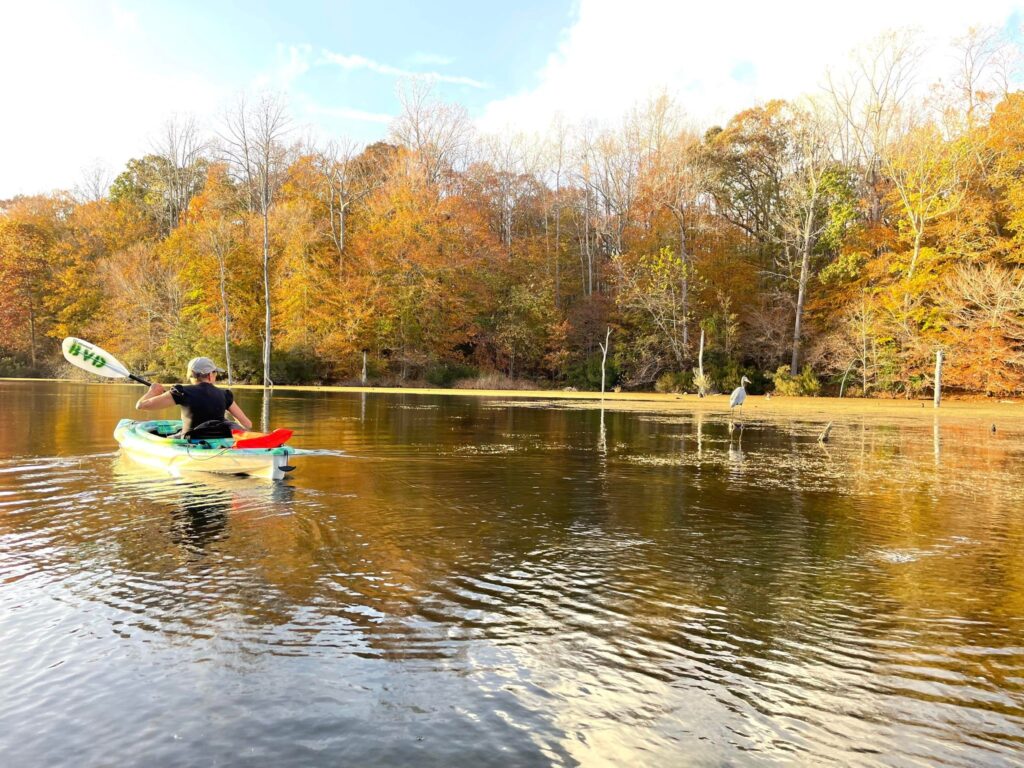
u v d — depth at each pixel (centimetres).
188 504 584
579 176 4803
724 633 314
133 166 5450
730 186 4203
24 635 296
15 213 4784
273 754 211
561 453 1005
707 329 3709
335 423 1483
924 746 221
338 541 466
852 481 777
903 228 3362
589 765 208
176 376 4044
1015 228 3050
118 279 4197
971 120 3238
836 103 4019
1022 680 269
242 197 4638
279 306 4141
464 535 492
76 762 205
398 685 257
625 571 410
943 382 3091
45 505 570
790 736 226
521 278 4509
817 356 3462
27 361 4616
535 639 303
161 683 255
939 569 421
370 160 4997
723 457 984
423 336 4181
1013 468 901
